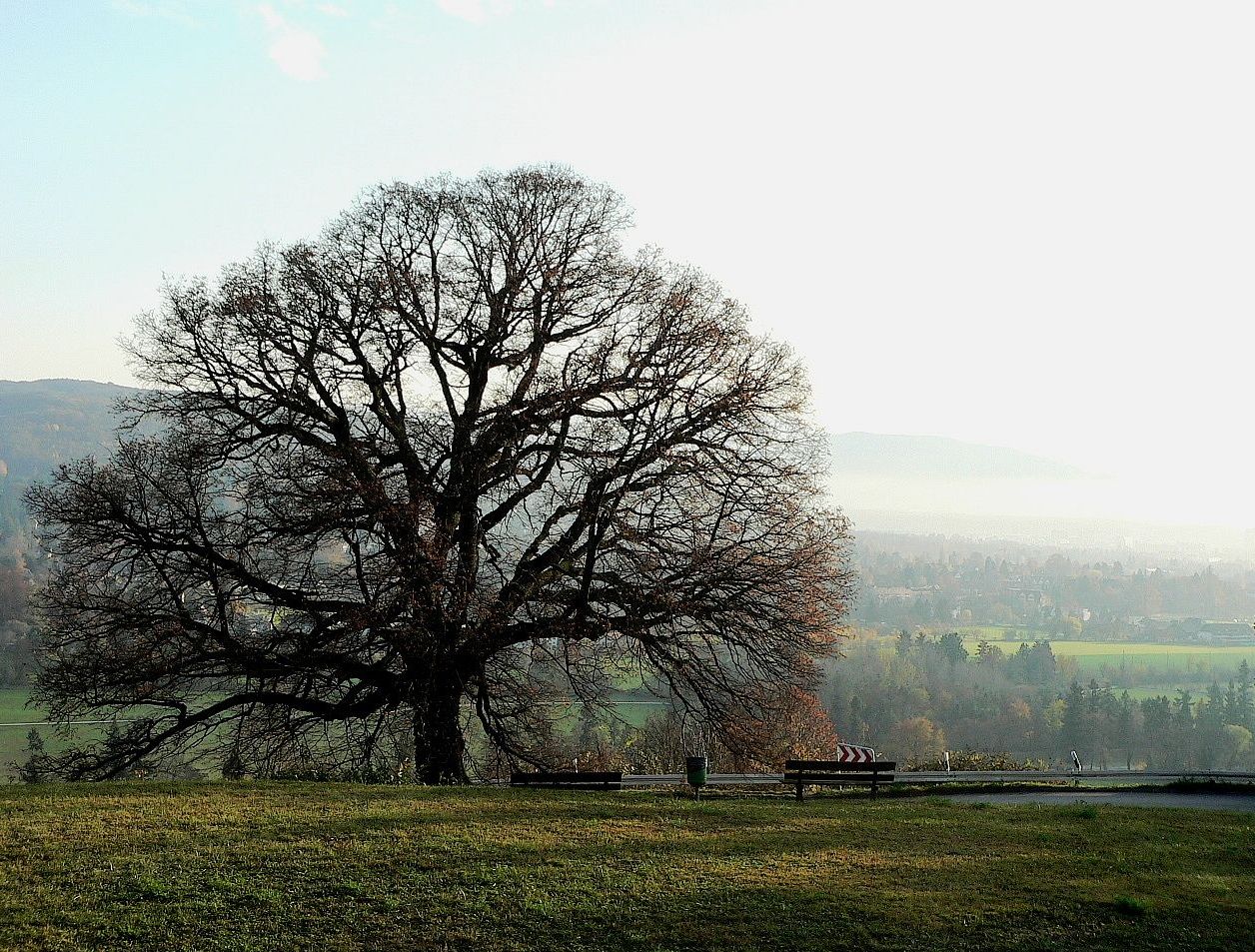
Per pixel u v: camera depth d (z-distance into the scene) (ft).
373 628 91.04
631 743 129.59
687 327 98.99
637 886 46.68
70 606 94.63
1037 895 46.78
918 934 41.65
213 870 47.16
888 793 90.07
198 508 95.50
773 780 98.17
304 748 98.27
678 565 95.30
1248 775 96.22
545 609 96.02
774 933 41.55
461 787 71.46
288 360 96.32
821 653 100.22
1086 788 91.61
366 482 90.22
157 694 96.22
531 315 101.09
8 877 45.44
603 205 104.68
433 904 43.86
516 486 98.89
